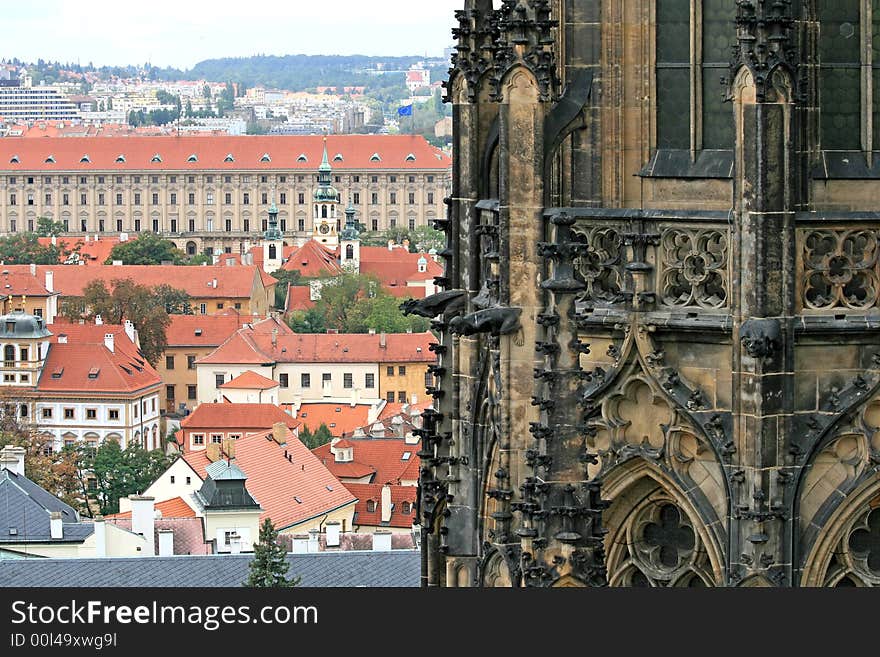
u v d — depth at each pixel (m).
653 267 37.78
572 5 38.97
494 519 36.72
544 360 35.59
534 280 36.16
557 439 35.38
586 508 35.28
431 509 41.94
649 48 38.72
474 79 40.38
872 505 36.28
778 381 36.12
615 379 38.06
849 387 36.28
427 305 41.31
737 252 36.31
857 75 37.00
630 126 38.78
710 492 37.19
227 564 169.88
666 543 38.47
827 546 36.31
